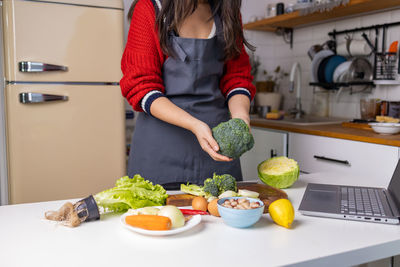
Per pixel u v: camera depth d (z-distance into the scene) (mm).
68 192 2338
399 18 2439
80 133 2334
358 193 1112
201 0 1333
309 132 2334
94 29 2307
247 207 850
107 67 2363
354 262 749
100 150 2396
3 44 2160
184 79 1326
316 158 2312
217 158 1048
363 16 2666
